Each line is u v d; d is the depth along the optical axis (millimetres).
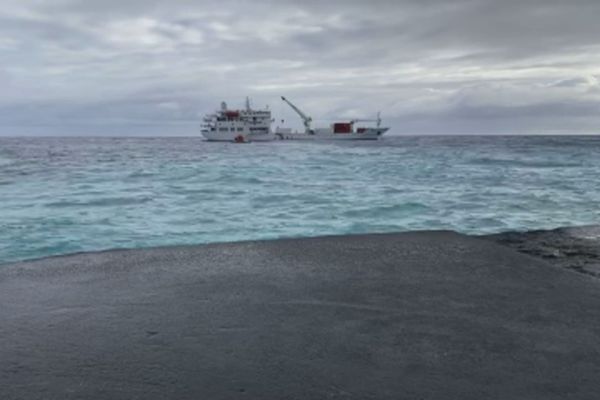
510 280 2236
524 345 1525
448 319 1750
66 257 2750
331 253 2758
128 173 19109
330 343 1537
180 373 1329
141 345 1521
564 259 2732
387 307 1876
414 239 3109
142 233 7508
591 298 1990
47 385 1260
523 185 15375
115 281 2260
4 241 6848
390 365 1383
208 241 6988
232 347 1505
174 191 13203
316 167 23609
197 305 1903
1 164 24094
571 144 73250
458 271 2387
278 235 7480
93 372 1335
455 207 10477
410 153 40938
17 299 2006
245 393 1220
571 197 12227
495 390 1244
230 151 45312
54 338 1580
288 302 1937
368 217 9195
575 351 1482
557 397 1214
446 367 1371
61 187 13938
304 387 1253
